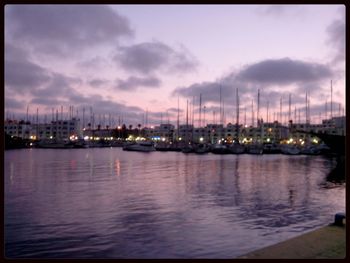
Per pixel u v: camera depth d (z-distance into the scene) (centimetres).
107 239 1592
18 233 1692
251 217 2050
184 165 6159
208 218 2019
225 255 1376
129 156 9131
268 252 972
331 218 2034
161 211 2209
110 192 3031
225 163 6700
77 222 1914
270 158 8381
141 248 1465
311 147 10150
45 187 3350
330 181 3903
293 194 2956
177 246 1491
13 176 4306
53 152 11025
